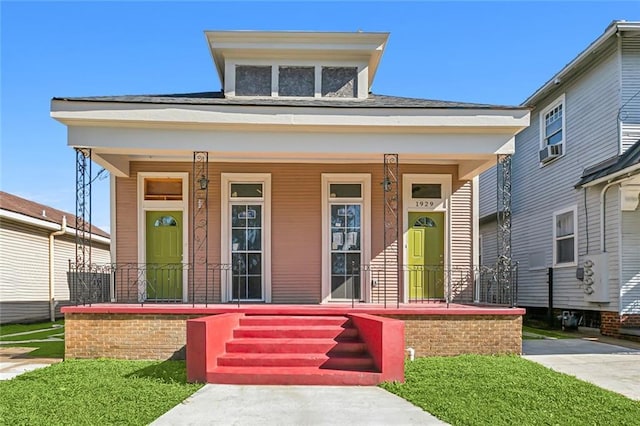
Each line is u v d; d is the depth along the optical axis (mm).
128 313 8969
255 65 11797
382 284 11641
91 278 9797
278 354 7812
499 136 9672
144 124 9344
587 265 13070
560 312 14961
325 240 11656
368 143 9609
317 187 11797
